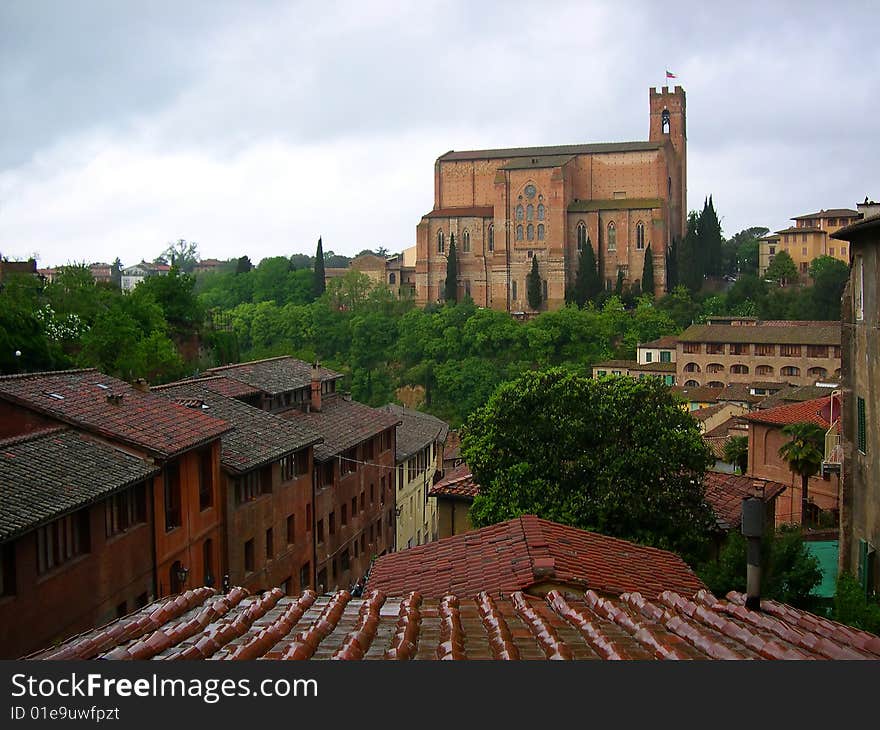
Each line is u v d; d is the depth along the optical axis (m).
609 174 178.88
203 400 42.41
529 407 39.31
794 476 56.72
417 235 183.38
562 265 173.50
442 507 43.00
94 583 27.64
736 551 32.06
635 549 23.78
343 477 51.97
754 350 119.44
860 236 29.44
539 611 14.11
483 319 151.88
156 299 87.75
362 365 161.50
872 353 28.38
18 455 27.28
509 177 176.62
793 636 12.34
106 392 34.84
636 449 37.50
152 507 31.27
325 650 11.18
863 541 29.31
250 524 38.84
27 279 77.94
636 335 149.38
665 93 190.50
